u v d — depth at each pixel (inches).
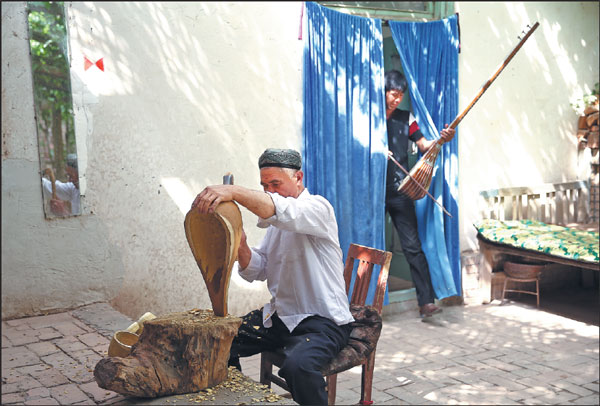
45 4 143.2
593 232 217.0
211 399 74.1
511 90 231.6
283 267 92.2
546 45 239.9
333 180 187.5
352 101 190.4
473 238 226.8
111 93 154.9
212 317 78.7
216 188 73.6
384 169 195.5
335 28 185.0
